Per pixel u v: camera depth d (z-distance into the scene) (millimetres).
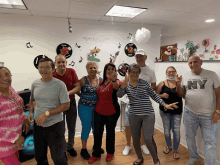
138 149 2039
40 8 2357
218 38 3998
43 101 1485
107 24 3109
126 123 2414
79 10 2451
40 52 2828
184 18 2988
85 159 2258
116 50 3209
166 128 2381
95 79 2215
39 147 1584
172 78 2289
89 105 2164
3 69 1374
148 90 1894
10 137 1456
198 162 2170
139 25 3312
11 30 2676
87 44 3035
